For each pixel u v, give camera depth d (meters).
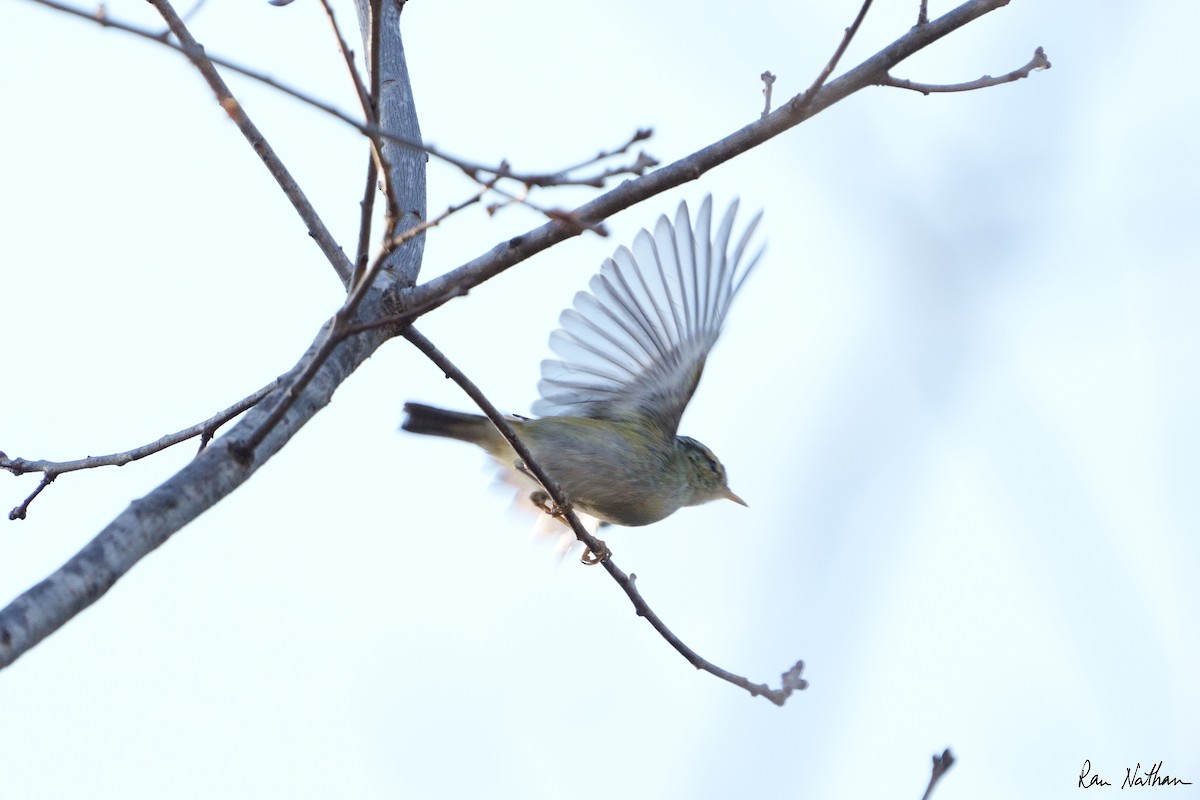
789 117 8.97
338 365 8.02
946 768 6.52
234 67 5.89
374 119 6.48
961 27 9.10
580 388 12.40
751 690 9.41
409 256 9.19
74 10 5.67
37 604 5.79
